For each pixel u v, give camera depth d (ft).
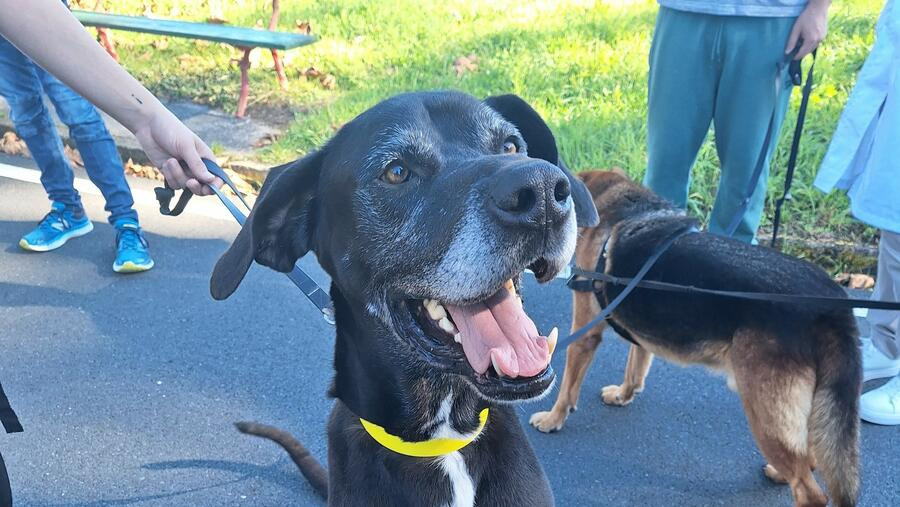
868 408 5.01
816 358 4.09
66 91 6.34
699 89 5.92
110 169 6.70
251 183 8.49
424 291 2.75
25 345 5.90
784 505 4.49
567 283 5.01
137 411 5.21
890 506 4.43
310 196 3.25
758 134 5.92
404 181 2.90
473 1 12.41
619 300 4.36
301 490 4.59
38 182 8.63
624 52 10.02
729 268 4.35
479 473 3.15
